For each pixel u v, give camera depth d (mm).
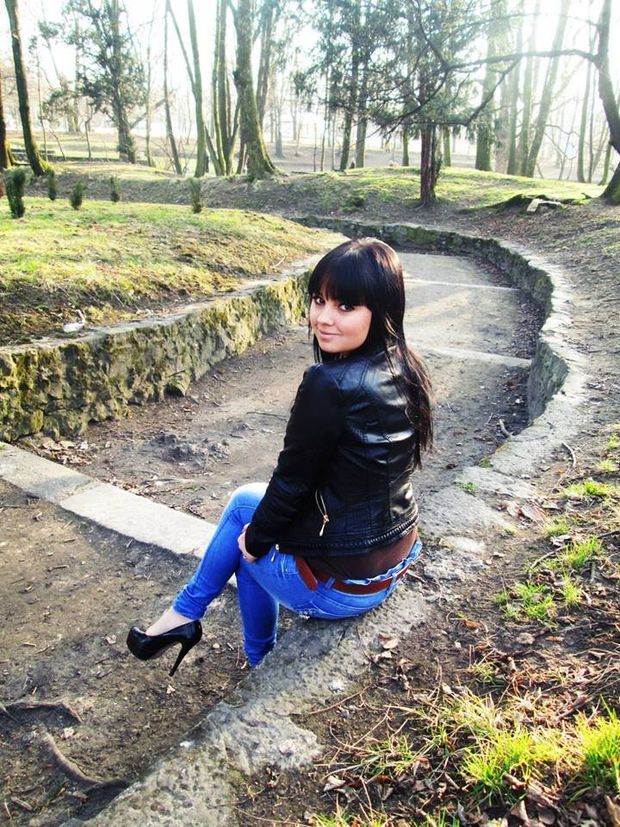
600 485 3387
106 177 25125
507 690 2041
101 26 29625
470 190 21516
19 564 3516
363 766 1821
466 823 1627
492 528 3041
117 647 2961
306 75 16609
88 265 7297
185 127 61688
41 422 5203
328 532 1917
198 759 1831
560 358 5992
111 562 3539
